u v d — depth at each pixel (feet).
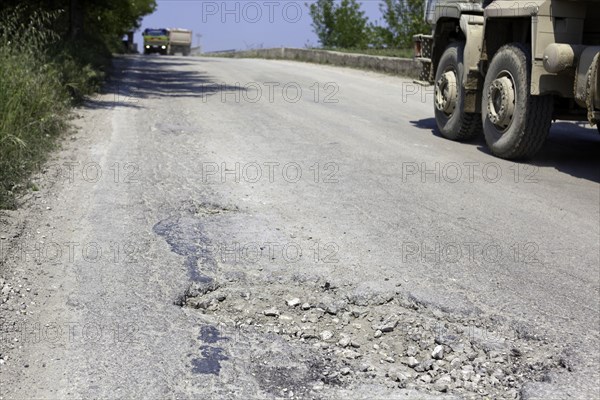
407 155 26.78
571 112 26.61
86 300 12.64
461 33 31.89
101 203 18.56
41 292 12.92
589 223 18.60
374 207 19.35
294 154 25.91
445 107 31.04
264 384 10.19
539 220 18.74
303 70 74.08
